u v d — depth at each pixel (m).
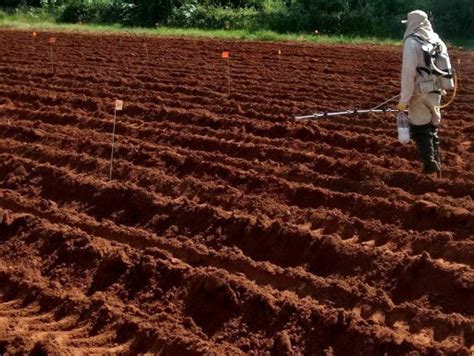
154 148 10.22
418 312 6.48
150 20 34.34
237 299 6.72
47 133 10.98
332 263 7.28
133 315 6.68
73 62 17.89
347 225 7.88
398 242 7.57
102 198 8.69
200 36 27.64
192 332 6.54
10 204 8.73
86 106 12.77
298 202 8.59
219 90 14.01
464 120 11.79
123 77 15.35
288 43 24.58
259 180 8.96
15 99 13.46
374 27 30.25
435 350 5.97
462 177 9.13
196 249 7.52
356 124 11.46
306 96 13.40
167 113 12.00
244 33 28.86
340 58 19.19
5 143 10.61
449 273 6.82
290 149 10.19
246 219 7.86
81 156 9.82
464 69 17.31
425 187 8.77
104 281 7.20
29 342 6.21
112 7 35.97
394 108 12.35
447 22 29.80
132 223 8.31
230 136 10.88
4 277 7.26
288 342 6.27
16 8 38.75
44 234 7.84
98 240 7.68
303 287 6.93
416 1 31.64
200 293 6.87
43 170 9.38
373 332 6.18
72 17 36.28
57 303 6.86
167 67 17.06
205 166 9.43
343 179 9.02
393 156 9.98
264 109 12.35
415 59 8.45
